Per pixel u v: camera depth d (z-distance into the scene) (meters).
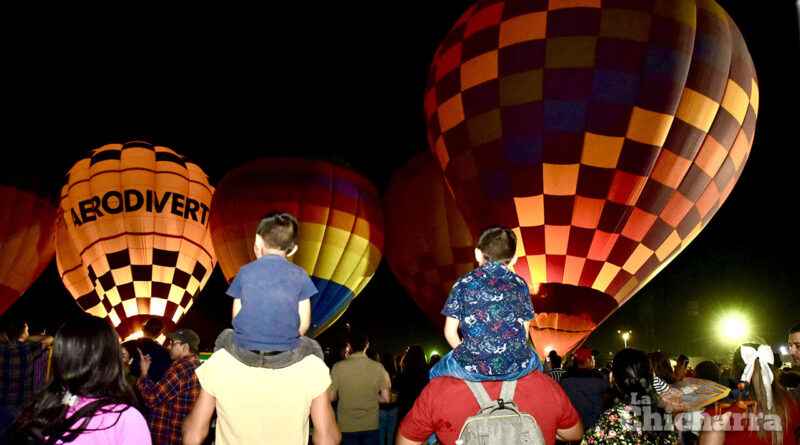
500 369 2.22
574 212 8.66
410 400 5.74
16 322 5.19
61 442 1.70
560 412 2.33
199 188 13.17
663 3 8.94
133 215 11.95
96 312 12.39
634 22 8.72
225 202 12.45
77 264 12.59
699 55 8.75
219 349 2.35
